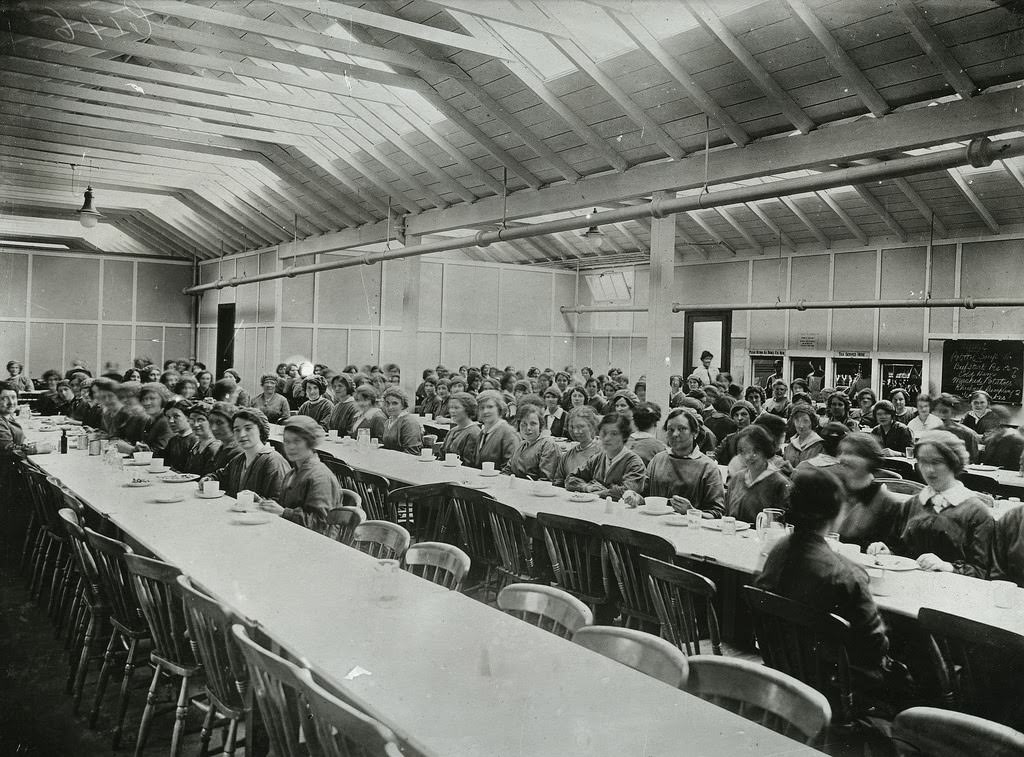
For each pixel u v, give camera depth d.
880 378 13.16
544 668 2.67
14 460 7.45
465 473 7.01
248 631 3.06
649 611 4.37
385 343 18.34
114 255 20.27
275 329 17.31
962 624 2.94
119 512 4.98
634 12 7.13
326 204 14.74
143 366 14.35
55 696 4.36
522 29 8.35
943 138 6.63
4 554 7.17
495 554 5.89
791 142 7.77
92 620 4.23
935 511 4.61
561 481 7.11
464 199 12.19
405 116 10.72
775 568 3.41
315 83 9.66
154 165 14.57
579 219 10.21
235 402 9.73
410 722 2.25
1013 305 11.12
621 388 13.46
